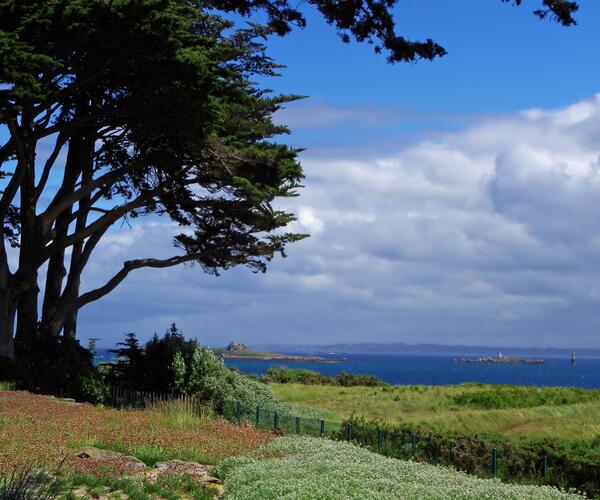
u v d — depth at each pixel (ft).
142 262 121.90
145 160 109.81
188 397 100.37
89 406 80.64
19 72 81.97
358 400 140.97
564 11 47.96
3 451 50.57
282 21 57.98
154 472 50.16
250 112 110.93
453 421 104.88
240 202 112.06
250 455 58.95
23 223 113.80
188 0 104.53
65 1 84.79
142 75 98.17
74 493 41.78
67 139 116.06
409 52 55.62
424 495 41.19
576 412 105.40
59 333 118.93
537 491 44.75
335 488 41.96
